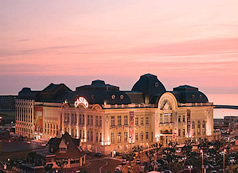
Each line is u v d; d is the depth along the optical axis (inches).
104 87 7460.6
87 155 6948.8
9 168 6077.8
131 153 6501.0
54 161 5890.8
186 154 6210.6
